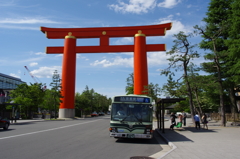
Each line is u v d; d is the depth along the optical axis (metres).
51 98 48.59
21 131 18.00
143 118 12.01
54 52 45.84
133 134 11.73
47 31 45.16
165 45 43.22
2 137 13.70
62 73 45.28
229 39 26.28
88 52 44.00
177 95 22.95
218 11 29.36
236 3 23.02
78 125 26.53
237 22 22.38
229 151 8.85
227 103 36.66
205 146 10.18
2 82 77.44
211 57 22.33
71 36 44.66
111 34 43.94
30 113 47.69
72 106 45.53
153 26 43.19
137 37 43.19
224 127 21.64
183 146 10.19
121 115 12.16
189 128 21.03
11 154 8.37
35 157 7.91
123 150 9.77
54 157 7.95
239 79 24.17
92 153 8.85
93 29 44.28
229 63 26.48
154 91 30.16
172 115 20.25
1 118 19.34
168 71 22.25
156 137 15.48
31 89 47.06
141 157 8.17
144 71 42.56
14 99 44.62
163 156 7.83
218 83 22.84
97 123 31.11
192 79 22.17
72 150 9.45
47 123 30.48
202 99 42.47
